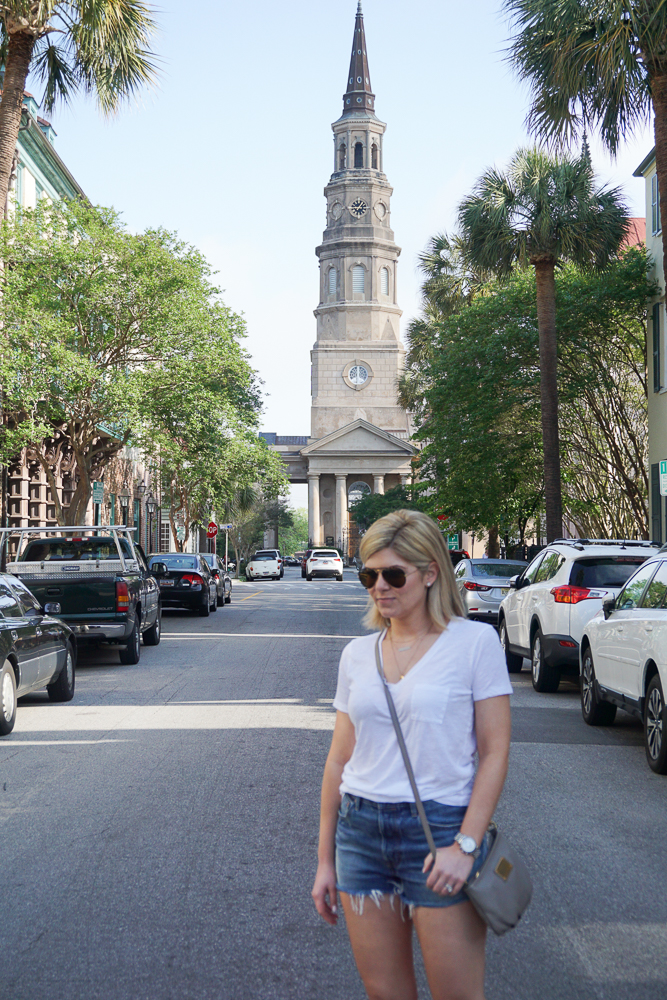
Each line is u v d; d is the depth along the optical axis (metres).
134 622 15.14
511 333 26.31
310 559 64.88
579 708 11.54
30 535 26.75
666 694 7.83
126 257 24.33
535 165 24.06
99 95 18.12
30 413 23.56
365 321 103.88
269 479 39.34
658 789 7.52
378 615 3.10
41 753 8.64
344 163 103.88
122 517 45.44
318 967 4.19
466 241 25.19
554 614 12.28
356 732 2.90
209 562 31.92
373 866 2.81
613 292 25.66
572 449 29.70
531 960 4.28
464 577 18.34
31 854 5.78
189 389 24.78
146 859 5.68
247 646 18.14
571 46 15.52
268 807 6.81
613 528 30.14
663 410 25.80
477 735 2.85
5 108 16.78
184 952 4.35
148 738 9.27
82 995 3.91
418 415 40.78
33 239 23.77
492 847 2.74
